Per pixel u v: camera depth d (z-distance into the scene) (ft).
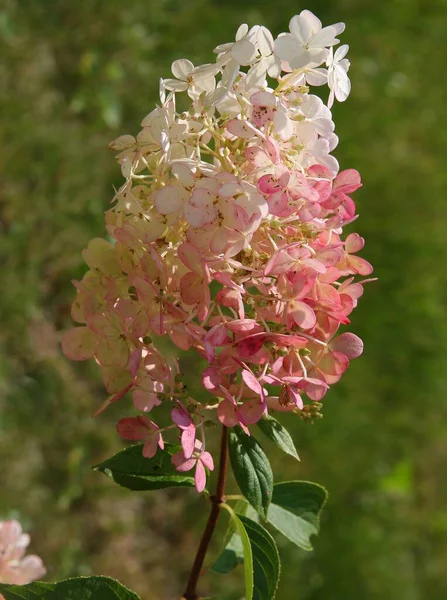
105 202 5.15
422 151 6.55
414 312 5.96
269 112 1.55
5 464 4.38
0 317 4.55
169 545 4.99
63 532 4.50
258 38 1.62
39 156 4.93
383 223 6.13
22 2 5.17
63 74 5.31
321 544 5.32
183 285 1.53
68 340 1.73
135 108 5.48
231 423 1.55
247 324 1.50
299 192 1.51
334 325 1.60
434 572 5.69
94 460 4.71
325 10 6.59
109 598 1.70
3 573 2.47
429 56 6.80
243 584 5.03
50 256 4.85
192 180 1.55
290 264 1.52
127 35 5.53
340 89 1.68
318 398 1.53
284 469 5.27
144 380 1.65
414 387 5.86
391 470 5.62
